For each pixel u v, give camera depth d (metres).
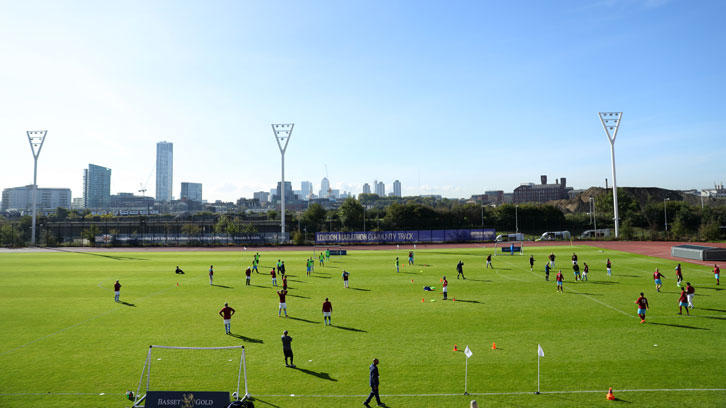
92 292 37.84
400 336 24.20
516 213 137.38
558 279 36.69
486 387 17.34
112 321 27.89
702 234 85.00
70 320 28.19
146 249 83.88
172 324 27.12
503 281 41.81
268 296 35.75
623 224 98.25
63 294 36.94
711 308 29.91
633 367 19.23
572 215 152.75
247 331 25.50
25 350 22.23
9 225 103.31
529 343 22.75
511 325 26.19
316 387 17.50
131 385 17.83
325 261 59.84
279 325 26.75
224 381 18.19
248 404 15.14
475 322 26.95
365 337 24.08
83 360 20.77
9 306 32.38
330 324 26.88
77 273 49.22
